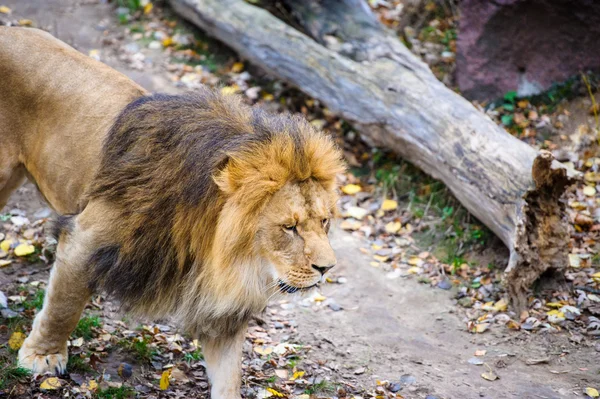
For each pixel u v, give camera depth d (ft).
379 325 30.19
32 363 23.02
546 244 31.04
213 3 45.70
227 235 19.42
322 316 30.55
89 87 23.20
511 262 30.37
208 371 23.03
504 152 32.73
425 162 36.40
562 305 30.66
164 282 21.17
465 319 30.71
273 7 47.32
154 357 25.66
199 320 21.48
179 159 20.25
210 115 20.70
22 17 47.34
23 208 33.94
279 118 20.98
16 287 28.40
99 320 27.35
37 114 23.65
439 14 49.37
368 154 41.39
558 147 39.93
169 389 24.02
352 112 39.11
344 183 39.47
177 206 20.16
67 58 23.88
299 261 19.63
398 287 32.81
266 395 24.32
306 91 41.45
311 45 41.68
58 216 22.45
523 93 42.96
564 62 42.50
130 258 20.93
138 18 49.52
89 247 21.03
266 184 19.22
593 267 32.86
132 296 21.77
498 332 29.58
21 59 23.71
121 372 24.32
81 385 23.08
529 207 30.76
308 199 19.85
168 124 20.72
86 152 22.47
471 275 33.42
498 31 42.47
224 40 45.73
